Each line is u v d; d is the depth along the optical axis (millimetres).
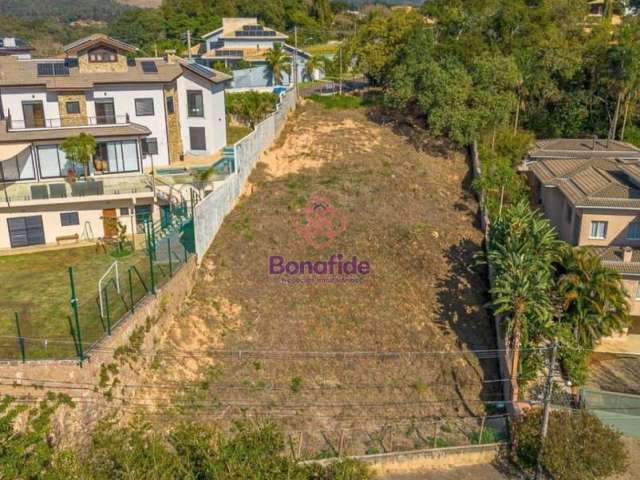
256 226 38188
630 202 37000
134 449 19562
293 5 123250
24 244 37188
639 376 31688
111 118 41875
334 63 75750
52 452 19844
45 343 24016
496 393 29750
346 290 34125
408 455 26047
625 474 26141
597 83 59719
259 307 32500
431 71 51750
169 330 29797
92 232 38281
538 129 60250
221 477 18375
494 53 56875
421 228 39312
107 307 25922
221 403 27203
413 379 29922
